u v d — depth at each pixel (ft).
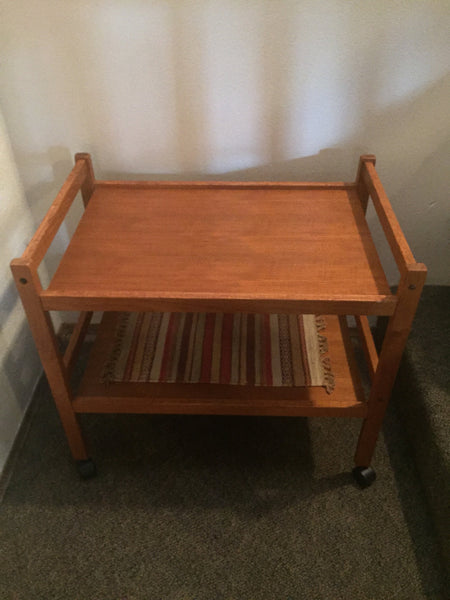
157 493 3.86
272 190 3.89
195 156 4.07
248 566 3.44
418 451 3.85
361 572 3.40
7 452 4.02
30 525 3.68
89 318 4.14
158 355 3.78
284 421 4.37
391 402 4.49
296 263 3.15
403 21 3.40
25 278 2.80
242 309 2.90
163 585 3.35
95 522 3.69
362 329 3.93
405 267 2.74
